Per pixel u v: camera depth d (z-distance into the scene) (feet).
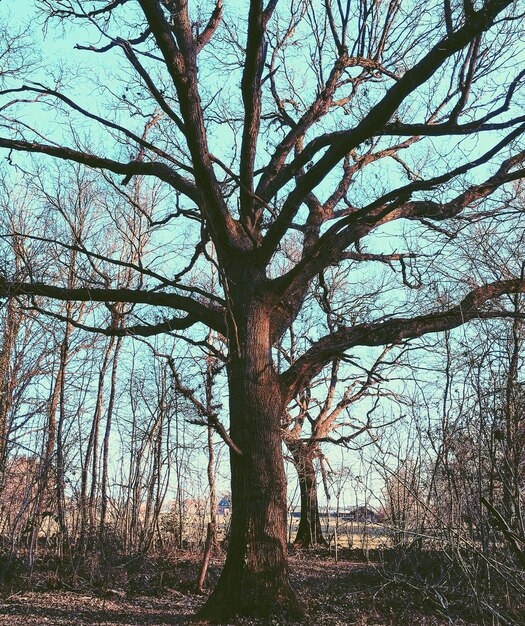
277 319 41.57
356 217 38.73
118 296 43.37
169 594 48.34
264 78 49.83
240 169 41.70
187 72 37.52
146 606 42.91
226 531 85.92
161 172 44.29
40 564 54.49
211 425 35.73
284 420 85.46
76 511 61.05
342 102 48.67
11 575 48.11
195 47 39.11
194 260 45.88
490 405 21.81
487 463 21.66
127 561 62.64
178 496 85.20
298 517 108.78
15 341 51.78
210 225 40.45
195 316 43.01
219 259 40.52
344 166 52.70
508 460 20.36
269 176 44.65
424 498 26.96
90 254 42.78
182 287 42.01
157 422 81.92
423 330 42.52
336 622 35.12
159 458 79.10
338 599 41.91
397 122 40.06
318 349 41.75
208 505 89.04
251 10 37.99
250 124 41.06
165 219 46.65
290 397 40.50
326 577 57.72
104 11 42.83
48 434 54.44
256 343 39.32
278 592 35.81
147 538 74.23
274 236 39.17
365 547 51.52
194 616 35.94
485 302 32.07
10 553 47.98
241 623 34.35
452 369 23.32
